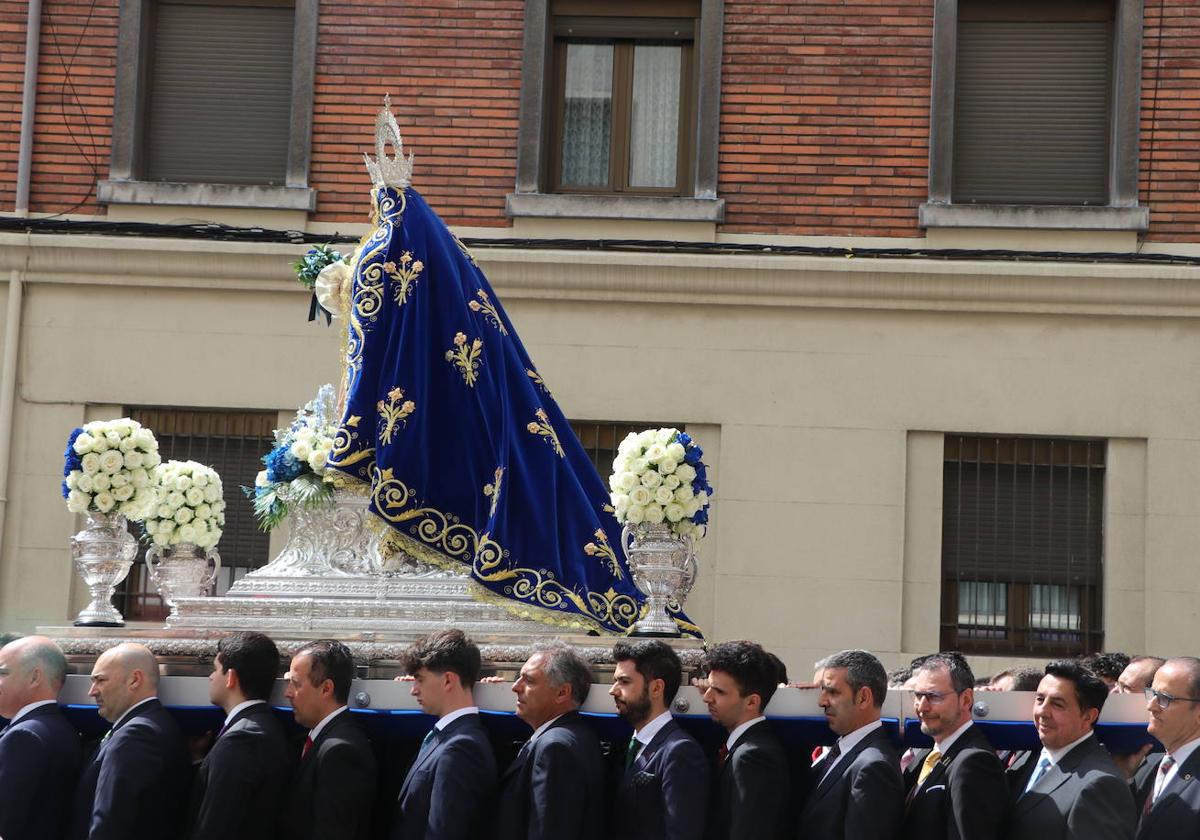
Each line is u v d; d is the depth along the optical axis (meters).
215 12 18.03
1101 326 16.73
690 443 10.67
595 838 8.28
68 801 8.76
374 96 17.59
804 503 16.73
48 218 17.38
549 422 11.08
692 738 8.35
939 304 16.78
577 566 10.59
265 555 17.06
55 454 17.03
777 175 17.33
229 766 8.35
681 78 17.94
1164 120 17.11
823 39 17.44
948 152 17.20
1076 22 17.55
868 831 7.85
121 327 17.17
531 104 17.47
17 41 17.59
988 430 16.73
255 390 17.08
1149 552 16.47
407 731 9.02
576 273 16.97
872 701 8.26
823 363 16.88
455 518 10.37
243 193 17.36
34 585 16.83
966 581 16.84
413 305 10.52
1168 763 7.87
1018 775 8.39
